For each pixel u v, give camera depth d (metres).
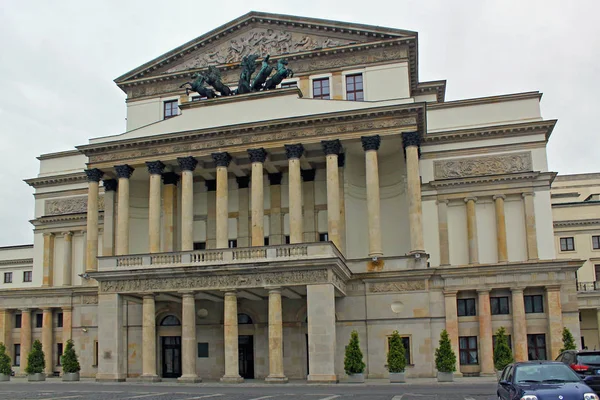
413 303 60.69
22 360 79.50
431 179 70.06
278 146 64.25
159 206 66.94
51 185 84.94
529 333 63.06
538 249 66.56
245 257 56.47
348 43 71.31
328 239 62.88
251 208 70.12
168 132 67.38
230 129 64.94
